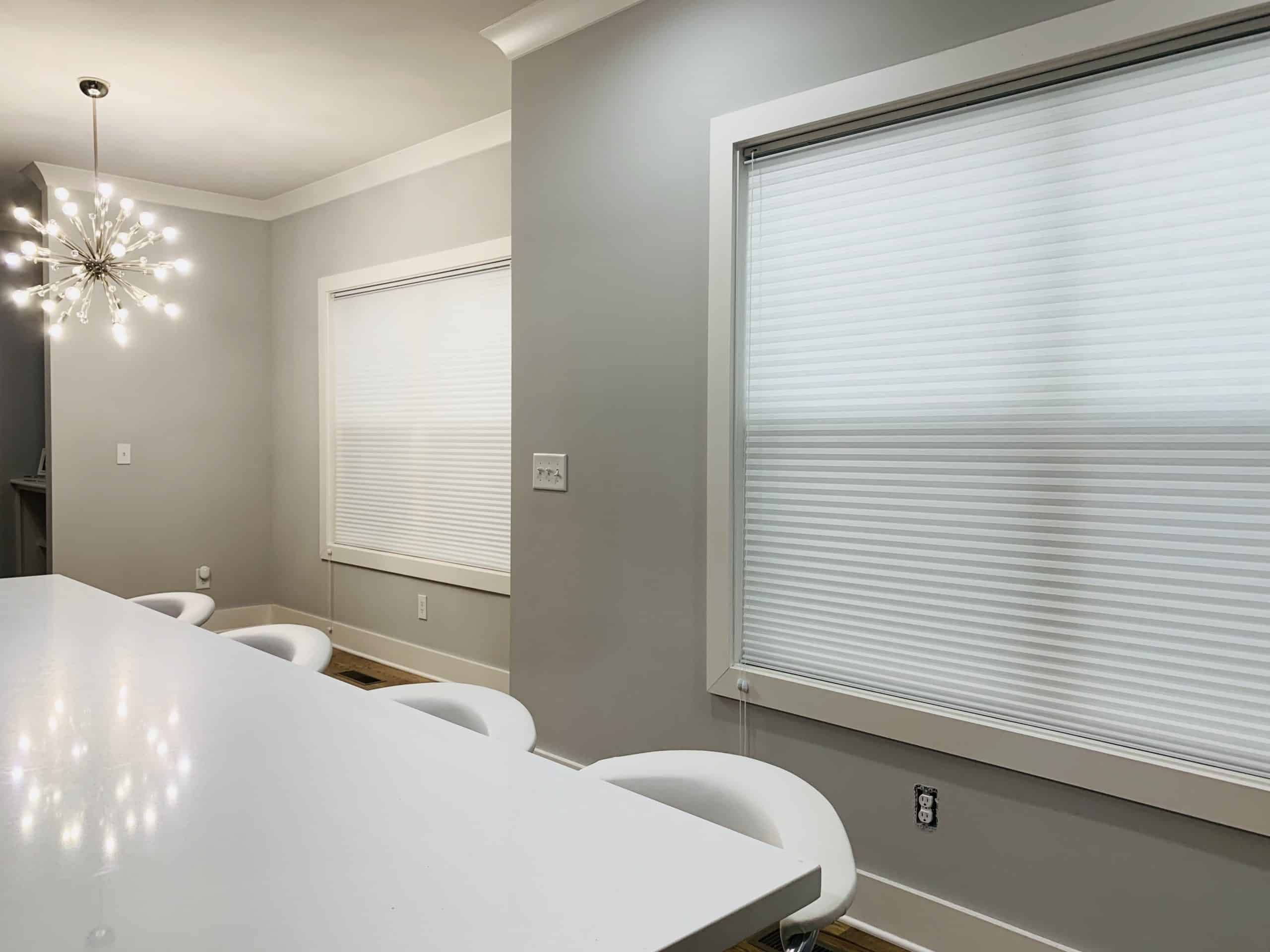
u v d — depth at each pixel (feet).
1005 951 6.22
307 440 16.88
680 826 2.79
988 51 6.14
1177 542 5.61
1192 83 5.50
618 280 8.66
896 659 6.91
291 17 9.53
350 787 3.08
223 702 4.15
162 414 16.30
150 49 10.32
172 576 16.47
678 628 8.18
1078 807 5.93
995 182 6.37
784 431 7.62
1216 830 5.38
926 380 6.73
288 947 2.04
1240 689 5.37
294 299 17.07
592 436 8.92
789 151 7.56
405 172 14.40
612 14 8.70
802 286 7.49
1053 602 6.12
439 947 2.04
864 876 6.98
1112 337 5.85
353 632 15.90
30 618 6.08
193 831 2.69
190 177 15.65
